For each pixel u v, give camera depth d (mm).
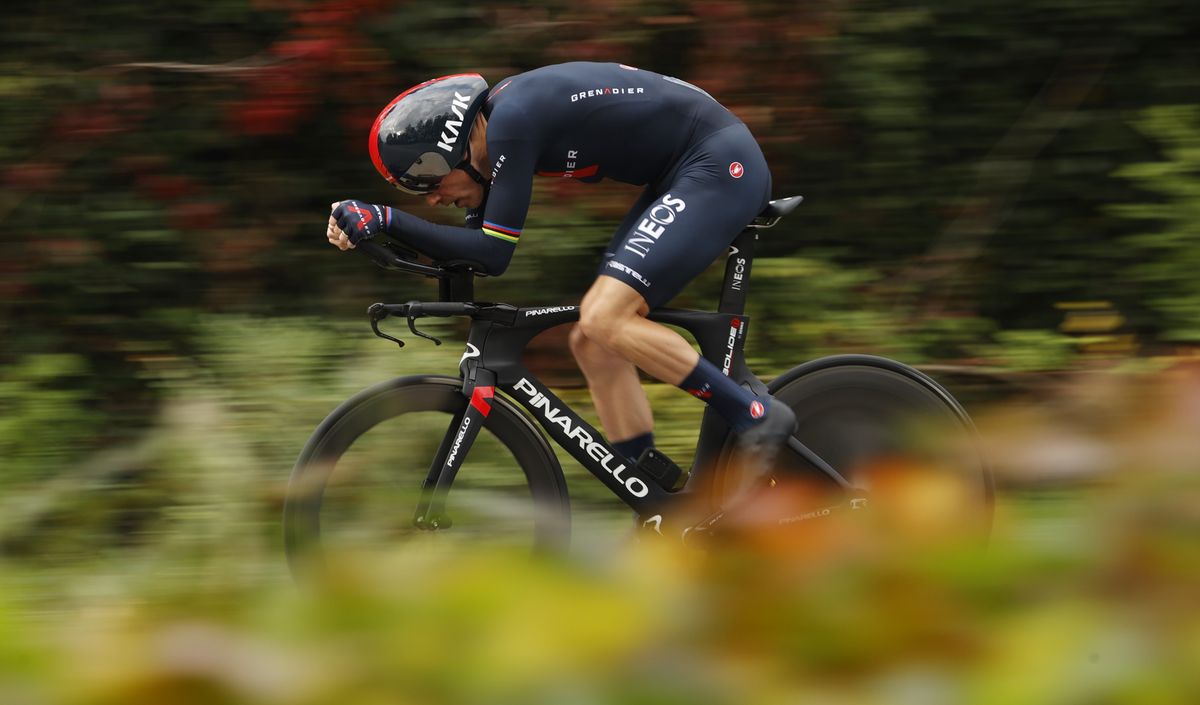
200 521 8617
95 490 9953
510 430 8062
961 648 3080
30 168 13188
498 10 13234
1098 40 14031
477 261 7727
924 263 14297
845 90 13539
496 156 7707
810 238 14344
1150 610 2846
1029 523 5395
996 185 14227
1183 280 12859
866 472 8367
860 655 3172
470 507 7992
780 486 8203
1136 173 12961
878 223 14320
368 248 7570
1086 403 3611
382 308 7801
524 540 8070
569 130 7867
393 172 7902
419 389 7875
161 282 13562
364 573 3730
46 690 3570
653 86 8070
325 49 12719
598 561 3914
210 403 10570
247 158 13883
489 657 3289
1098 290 14375
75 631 4395
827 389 8375
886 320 13117
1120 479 3061
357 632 3508
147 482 10117
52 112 13328
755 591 3438
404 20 13203
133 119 13289
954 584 3240
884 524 4098
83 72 13477
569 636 3322
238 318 12945
